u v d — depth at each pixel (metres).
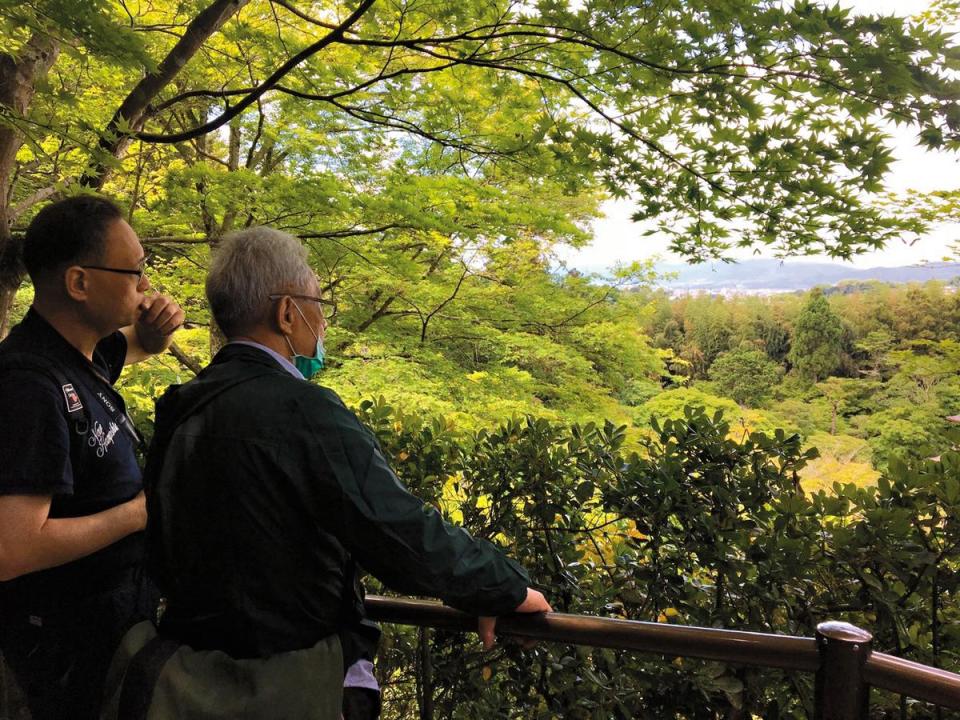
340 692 1.08
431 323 8.78
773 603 1.89
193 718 1.00
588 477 2.08
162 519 1.10
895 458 1.90
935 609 1.79
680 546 1.98
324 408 1.06
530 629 1.27
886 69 2.42
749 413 8.55
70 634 1.33
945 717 1.75
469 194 5.30
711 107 3.02
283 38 4.19
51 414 1.23
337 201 5.10
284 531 1.04
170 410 1.15
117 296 1.39
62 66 4.26
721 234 3.47
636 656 1.88
